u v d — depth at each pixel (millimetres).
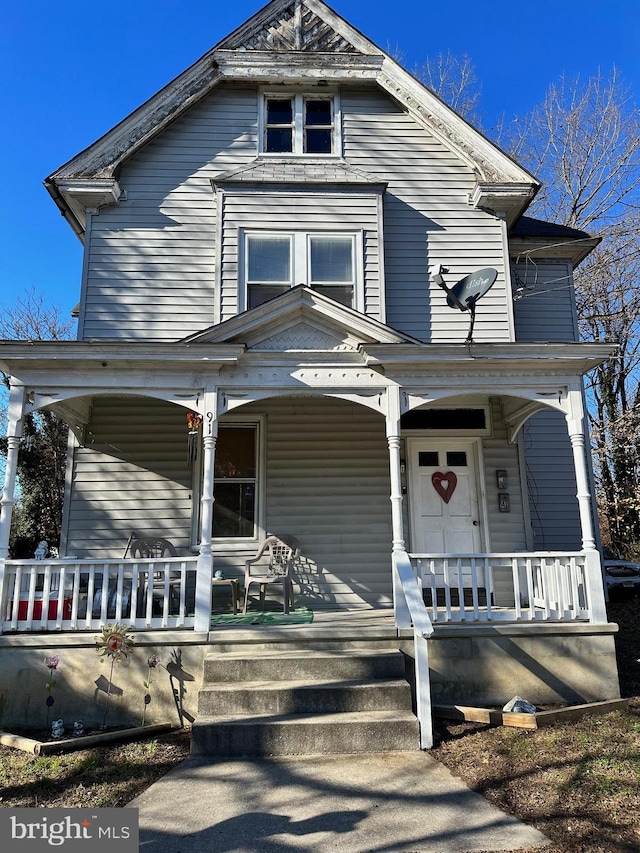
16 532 16250
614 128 18703
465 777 4402
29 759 4922
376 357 6758
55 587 7766
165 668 5934
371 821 3756
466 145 9156
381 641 6145
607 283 16812
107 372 6625
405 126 9328
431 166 9227
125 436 8305
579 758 4613
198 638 5965
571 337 9945
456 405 8703
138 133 8805
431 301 8805
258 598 8102
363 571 8297
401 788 4230
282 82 9258
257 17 9352
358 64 9273
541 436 9461
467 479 8711
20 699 5812
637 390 19719
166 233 8711
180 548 8094
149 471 8242
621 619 10656
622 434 18141
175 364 6586
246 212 8656
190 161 8984
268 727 4988
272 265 8570
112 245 8602
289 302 6809
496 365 6879
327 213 8742
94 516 8070
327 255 8664
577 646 6297
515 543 8406
